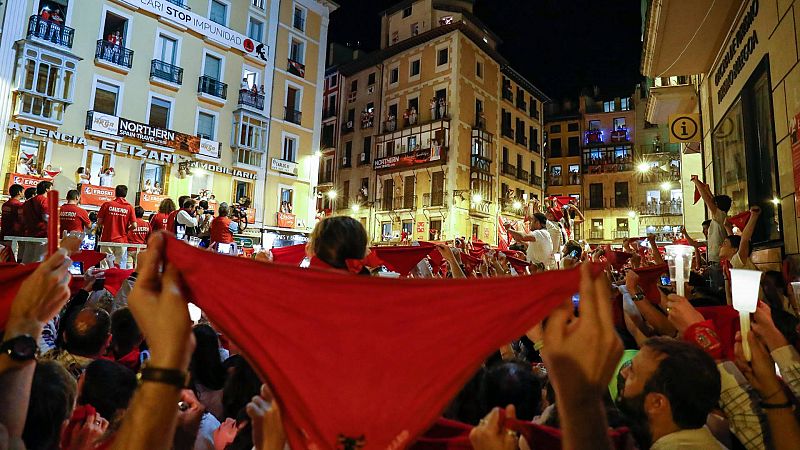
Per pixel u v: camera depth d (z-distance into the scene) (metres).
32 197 8.59
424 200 31.77
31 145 18.05
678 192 40.16
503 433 1.30
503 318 1.15
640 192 41.47
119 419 1.95
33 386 1.63
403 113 33.91
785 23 6.02
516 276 1.19
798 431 1.69
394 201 33.56
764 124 6.90
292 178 26.75
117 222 9.81
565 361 1.06
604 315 1.08
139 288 1.14
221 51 23.92
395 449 1.11
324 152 39.03
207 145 22.88
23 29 17.75
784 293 4.13
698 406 1.63
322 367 1.15
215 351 2.78
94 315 2.85
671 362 1.68
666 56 9.80
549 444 1.45
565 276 1.15
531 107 39.84
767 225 6.88
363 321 1.17
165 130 21.34
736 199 8.41
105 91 20.12
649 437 1.78
